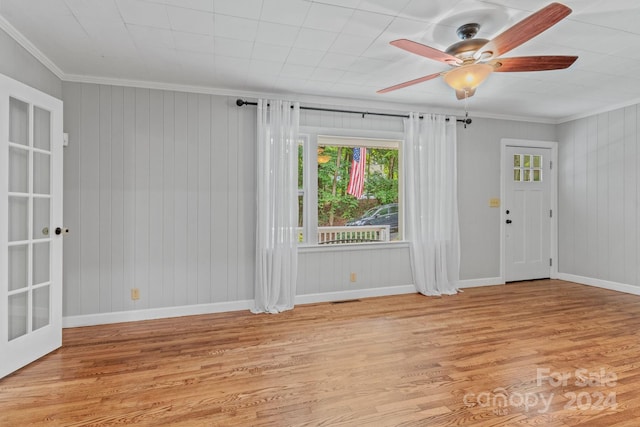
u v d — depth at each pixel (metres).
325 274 4.02
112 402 1.95
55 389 2.09
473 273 4.66
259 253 3.64
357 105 4.08
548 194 5.08
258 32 2.43
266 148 3.68
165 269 3.47
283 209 3.71
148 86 3.39
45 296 2.63
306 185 4.00
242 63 2.97
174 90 3.47
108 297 3.31
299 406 1.91
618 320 3.29
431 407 1.90
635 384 2.12
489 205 4.73
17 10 2.13
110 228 3.31
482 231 4.70
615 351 2.59
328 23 2.31
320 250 4.00
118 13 2.18
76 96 3.20
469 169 4.62
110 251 3.31
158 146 3.44
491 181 4.73
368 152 5.10
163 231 3.46
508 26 2.35
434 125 4.34
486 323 3.23
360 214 5.07
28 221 2.48
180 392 2.05
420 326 3.16
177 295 3.51
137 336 2.95
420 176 4.29
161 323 3.28
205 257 3.59
